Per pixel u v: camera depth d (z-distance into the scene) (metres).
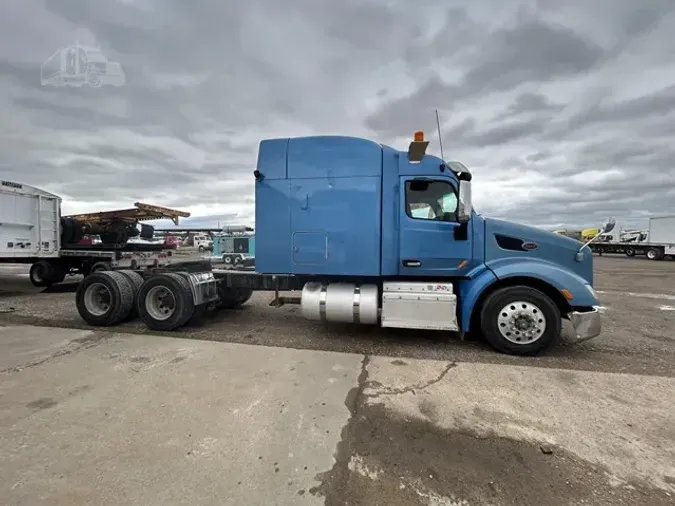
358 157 4.89
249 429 2.57
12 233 8.70
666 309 7.66
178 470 2.12
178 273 5.66
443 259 4.73
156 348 4.45
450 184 4.75
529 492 1.99
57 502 1.85
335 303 4.98
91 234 11.01
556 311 4.29
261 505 1.85
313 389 3.27
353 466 2.18
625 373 3.77
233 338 5.02
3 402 2.95
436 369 3.83
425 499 1.92
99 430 2.54
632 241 31.34
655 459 2.28
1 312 6.71
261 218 5.14
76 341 4.74
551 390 3.31
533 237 4.68
